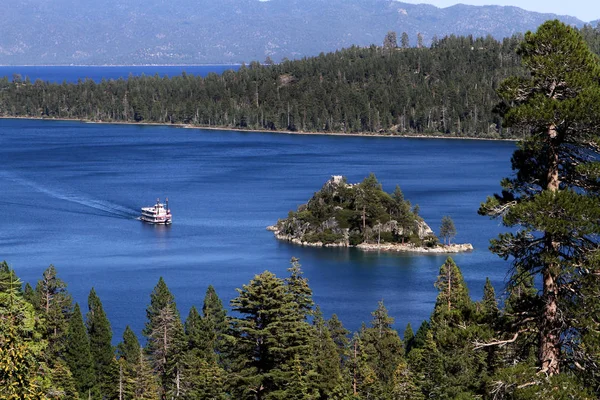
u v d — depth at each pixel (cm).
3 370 5022
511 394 5144
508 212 5306
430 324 13000
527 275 5562
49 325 12756
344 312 18788
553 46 5488
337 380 10494
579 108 5084
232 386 8375
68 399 11144
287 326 8338
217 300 14150
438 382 9025
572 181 5519
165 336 12950
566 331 5331
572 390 4956
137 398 11481
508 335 5512
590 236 5331
